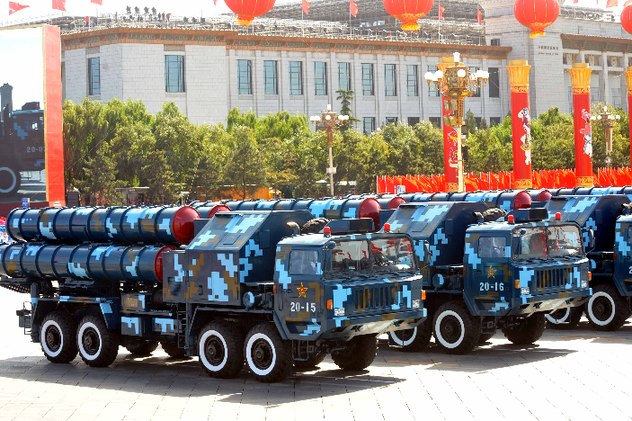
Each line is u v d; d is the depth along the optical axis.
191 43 128.38
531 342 23.00
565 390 17.55
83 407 17.56
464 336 21.88
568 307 22.98
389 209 25.62
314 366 20.78
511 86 61.59
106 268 21.42
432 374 19.66
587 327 25.80
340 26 155.12
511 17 158.00
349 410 16.56
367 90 147.00
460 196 28.55
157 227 20.95
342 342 19.36
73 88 128.25
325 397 17.67
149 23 129.50
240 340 19.52
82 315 22.41
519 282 21.20
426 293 22.73
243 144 97.81
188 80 128.12
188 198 95.50
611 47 168.88
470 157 107.06
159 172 91.94
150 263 20.73
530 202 27.64
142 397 18.27
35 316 23.05
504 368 20.02
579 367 19.73
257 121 121.69
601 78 169.00
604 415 15.55
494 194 28.23
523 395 17.27
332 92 143.50
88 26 130.62
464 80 49.66
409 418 15.86
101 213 22.08
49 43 64.94
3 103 65.00
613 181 70.62
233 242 19.27
